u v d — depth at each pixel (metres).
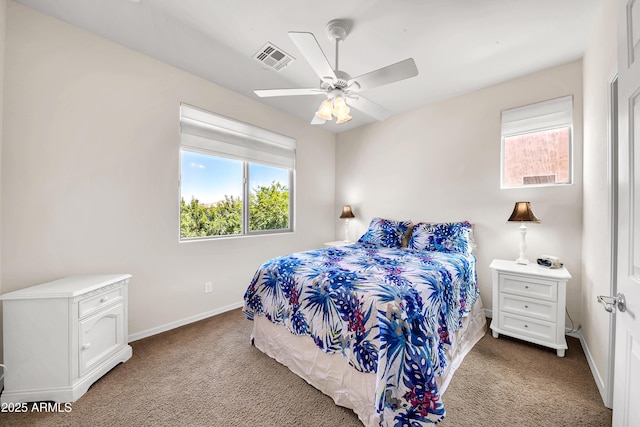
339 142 4.27
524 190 2.52
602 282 1.63
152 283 2.31
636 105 0.88
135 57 2.19
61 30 1.85
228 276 2.89
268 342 1.96
